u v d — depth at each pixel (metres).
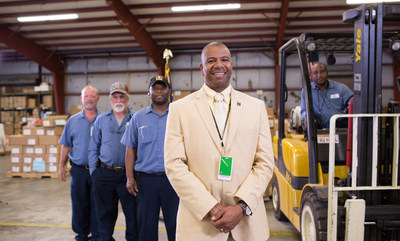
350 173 2.49
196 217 1.56
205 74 1.69
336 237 2.24
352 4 9.51
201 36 12.08
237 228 1.65
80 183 3.12
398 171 2.40
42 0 9.47
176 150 1.63
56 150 7.13
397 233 2.41
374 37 2.32
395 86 12.06
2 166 8.66
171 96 3.29
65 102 14.19
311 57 3.39
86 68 14.00
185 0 9.41
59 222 4.22
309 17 10.43
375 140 2.21
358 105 2.41
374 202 2.41
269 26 11.19
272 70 12.92
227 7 9.41
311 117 2.87
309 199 2.69
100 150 2.90
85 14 10.33
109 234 2.89
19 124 13.71
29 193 5.81
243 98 1.73
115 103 2.89
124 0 9.44
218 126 1.67
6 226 4.07
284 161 3.60
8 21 10.81
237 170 1.63
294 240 3.50
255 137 1.69
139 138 2.59
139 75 13.74
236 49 12.99
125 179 2.87
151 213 2.55
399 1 8.66
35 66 14.53
